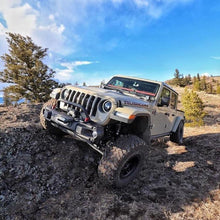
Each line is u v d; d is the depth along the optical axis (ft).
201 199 7.88
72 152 10.39
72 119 8.40
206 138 17.83
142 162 9.15
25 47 61.36
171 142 17.48
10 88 56.90
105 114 8.19
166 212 6.96
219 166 11.23
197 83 177.06
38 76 59.47
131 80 13.62
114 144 8.18
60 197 7.55
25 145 9.97
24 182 7.88
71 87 9.87
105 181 7.67
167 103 11.89
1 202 6.75
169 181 9.41
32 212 6.64
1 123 12.10
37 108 18.47
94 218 6.47
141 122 9.38
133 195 8.03
